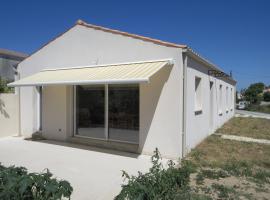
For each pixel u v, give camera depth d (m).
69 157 13.23
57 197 5.31
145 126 13.89
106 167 11.50
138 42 14.23
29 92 19.00
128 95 14.97
